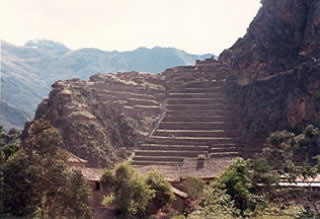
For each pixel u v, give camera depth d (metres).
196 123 122.44
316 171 62.97
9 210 45.22
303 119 100.56
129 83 147.75
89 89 130.88
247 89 122.31
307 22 112.88
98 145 110.81
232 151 106.44
